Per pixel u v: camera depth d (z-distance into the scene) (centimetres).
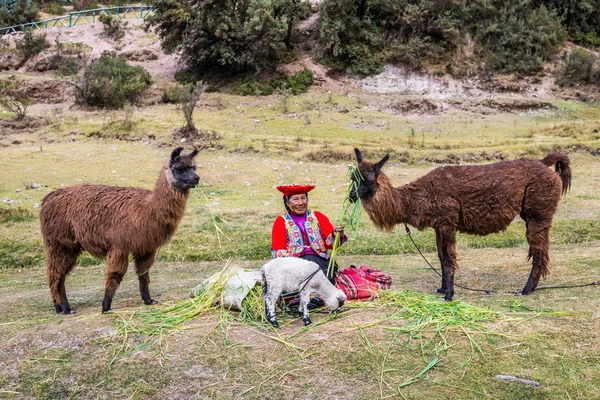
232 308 573
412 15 3578
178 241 1183
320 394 435
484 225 660
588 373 440
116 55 3838
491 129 2698
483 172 660
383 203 651
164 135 2370
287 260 544
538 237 665
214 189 1733
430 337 499
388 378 448
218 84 3488
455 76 3500
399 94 3444
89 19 4834
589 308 558
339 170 1970
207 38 3494
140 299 711
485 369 452
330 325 532
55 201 655
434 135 2572
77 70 3706
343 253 1109
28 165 1978
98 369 487
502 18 3703
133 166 1980
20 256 1112
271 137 2439
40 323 592
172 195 605
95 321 574
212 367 476
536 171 664
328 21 3666
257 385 450
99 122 2639
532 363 457
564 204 1438
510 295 655
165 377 470
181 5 3469
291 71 3594
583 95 3325
